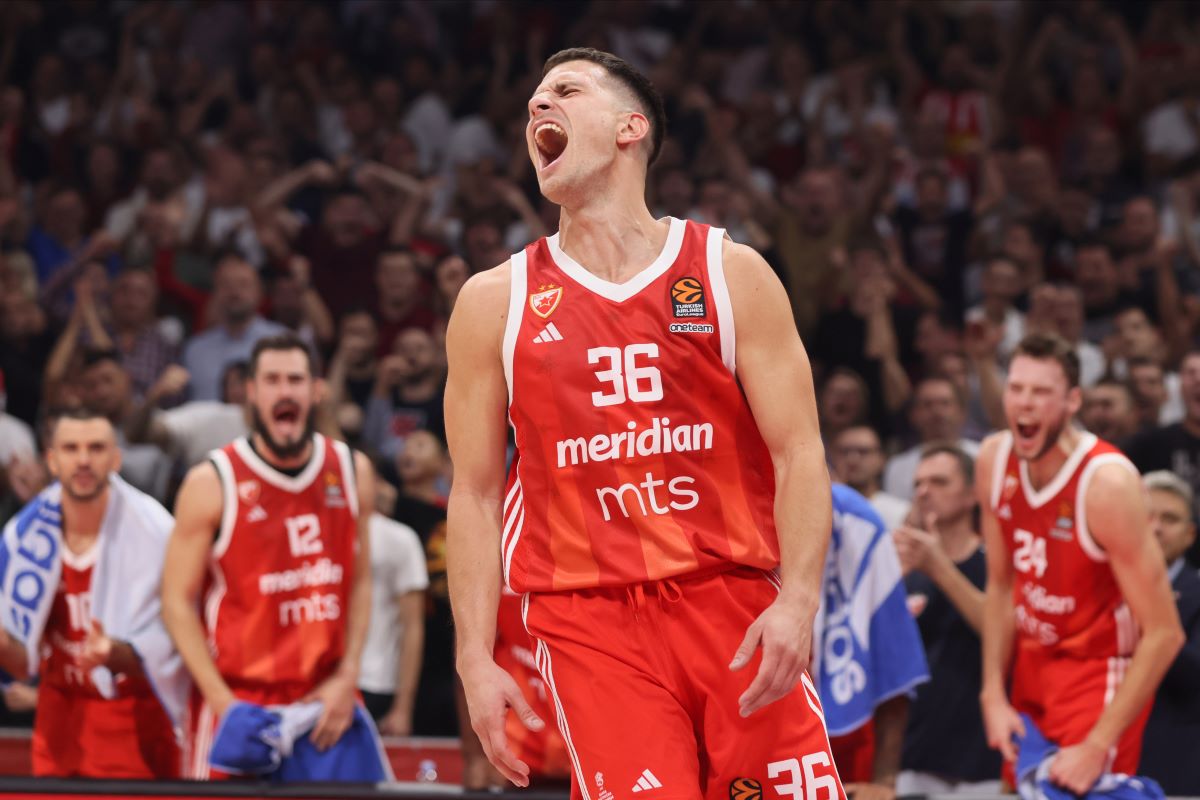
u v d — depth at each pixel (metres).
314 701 4.87
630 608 2.50
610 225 2.57
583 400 2.50
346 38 13.20
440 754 5.84
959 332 9.39
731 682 2.48
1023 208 10.73
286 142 11.61
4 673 5.93
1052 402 4.38
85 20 13.17
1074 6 13.20
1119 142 11.95
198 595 4.93
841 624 4.47
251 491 4.87
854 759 4.58
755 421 2.55
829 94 11.96
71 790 4.28
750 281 2.54
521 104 12.22
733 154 10.92
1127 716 4.30
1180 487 5.13
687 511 2.51
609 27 12.91
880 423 8.56
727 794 2.51
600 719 2.46
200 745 4.91
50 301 9.66
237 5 13.20
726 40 12.95
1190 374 6.96
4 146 11.45
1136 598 4.32
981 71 12.42
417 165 11.05
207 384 8.65
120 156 11.45
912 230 10.48
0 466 7.23
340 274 9.77
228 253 8.98
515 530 2.59
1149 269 9.61
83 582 5.01
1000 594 4.76
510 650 4.74
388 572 6.27
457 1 13.50
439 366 8.30
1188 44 12.77
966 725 5.38
